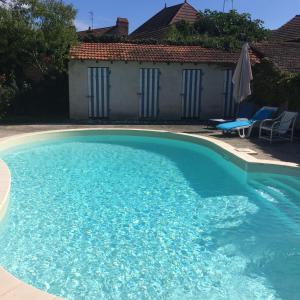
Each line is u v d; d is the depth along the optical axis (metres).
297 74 13.18
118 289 4.65
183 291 4.65
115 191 8.31
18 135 12.42
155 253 5.57
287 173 8.71
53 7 16.58
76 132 13.84
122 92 17.12
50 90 17.88
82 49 16.98
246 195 8.18
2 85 16.67
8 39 16.05
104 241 5.91
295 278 5.02
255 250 5.75
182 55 17.34
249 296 4.59
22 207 7.22
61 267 5.10
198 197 8.02
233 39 18.77
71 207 7.30
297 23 25.64
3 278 4.02
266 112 13.47
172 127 15.41
